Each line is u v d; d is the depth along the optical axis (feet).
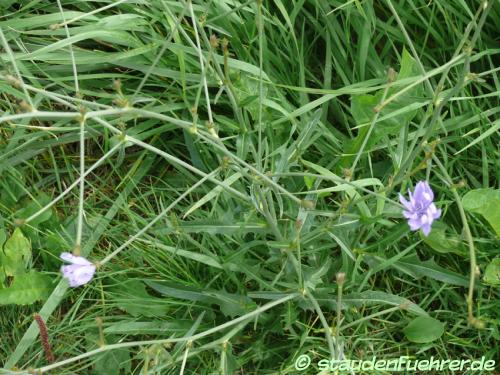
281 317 2.33
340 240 2.17
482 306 2.33
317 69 2.80
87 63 2.59
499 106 2.56
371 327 2.40
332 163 2.54
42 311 2.33
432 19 2.66
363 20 2.64
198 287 2.37
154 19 2.60
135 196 2.65
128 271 2.48
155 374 2.30
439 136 2.57
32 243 2.52
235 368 2.26
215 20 2.64
